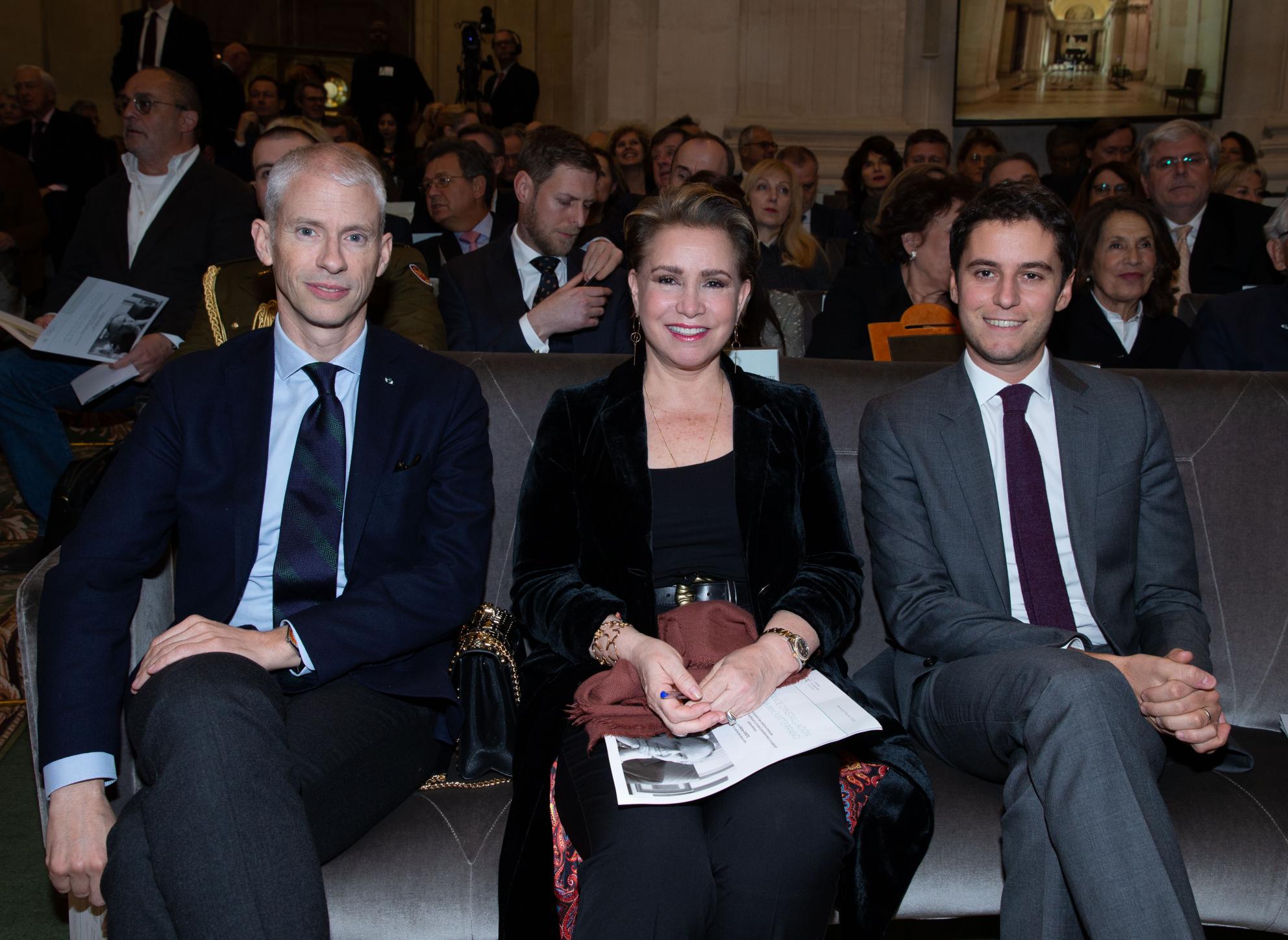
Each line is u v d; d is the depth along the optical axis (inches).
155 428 68.5
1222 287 171.9
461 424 73.5
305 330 69.9
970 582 75.7
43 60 395.9
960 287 76.9
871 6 291.1
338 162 67.2
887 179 245.3
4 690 112.3
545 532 75.1
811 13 292.7
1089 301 122.4
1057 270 74.7
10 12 390.0
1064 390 78.1
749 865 58.4
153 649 61.6
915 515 76.9
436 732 71.5
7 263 200.4
